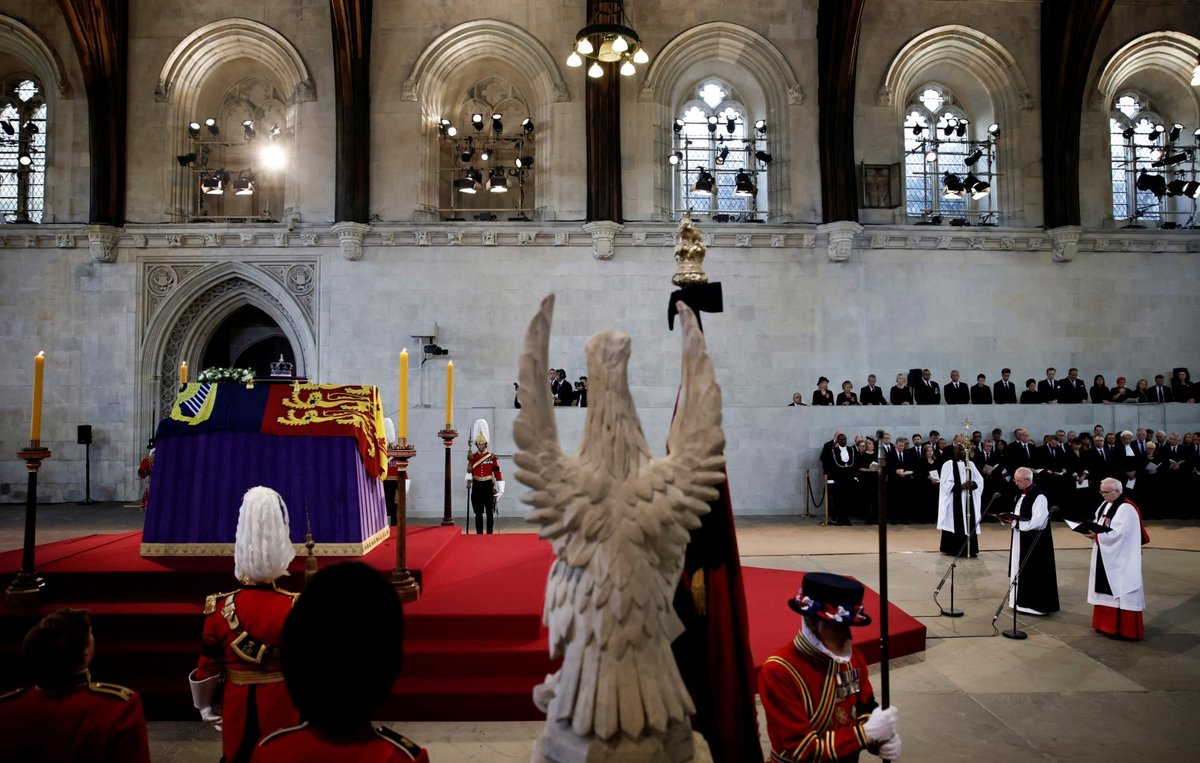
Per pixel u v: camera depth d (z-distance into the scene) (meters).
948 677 6.08
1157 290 18.02
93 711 2.26
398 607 1.66
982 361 17.56
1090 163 18.12
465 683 5.18
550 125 17.34
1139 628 6.97
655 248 17.14
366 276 16.80
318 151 17.00
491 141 18.09
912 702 5.58
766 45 17.55
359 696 1.58
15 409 16.55
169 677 5.21
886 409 14.66
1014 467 13.79
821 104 17.39
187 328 17.23
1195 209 18.72
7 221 17.20
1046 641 6.96
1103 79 18.17
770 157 17.75
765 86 17.88
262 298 17.25
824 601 2.96
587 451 2.25
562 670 2.17
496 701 5.06
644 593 2.13
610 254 16.81
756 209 18.27
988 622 7.51
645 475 2.23
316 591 1.63
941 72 18.62
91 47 16.08
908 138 18.80
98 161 16.41
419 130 17.09
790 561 10.11
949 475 10.76
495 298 16.89
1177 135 18.03
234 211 17.89
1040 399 16.39
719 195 18.41
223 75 17.88
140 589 5.75
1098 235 17.81
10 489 16.38
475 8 17.22
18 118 17.62
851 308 17.41
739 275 17.31
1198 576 9.54
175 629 5.40
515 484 13.76
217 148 17.86
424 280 16.83
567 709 2.08
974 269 17.70
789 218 17.55
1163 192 17.64
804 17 17.67
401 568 5.76
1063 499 13.62
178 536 6.21
